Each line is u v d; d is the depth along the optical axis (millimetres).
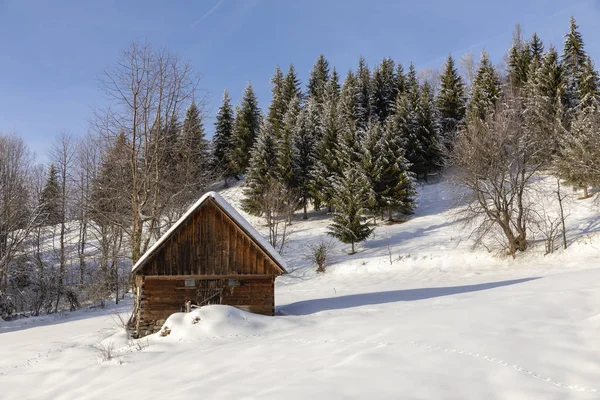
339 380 8758
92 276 34594
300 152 52062
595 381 8164
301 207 52531
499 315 13078
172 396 9148
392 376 8758
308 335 13641
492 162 32844
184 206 28031
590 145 36438
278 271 19312
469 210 35469
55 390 11953
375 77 69438
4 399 11930
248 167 52156
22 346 18312
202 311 16469
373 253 38156
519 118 35438
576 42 56344
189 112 27203
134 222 22469
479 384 8188
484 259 32844
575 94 51562
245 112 59938
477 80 63094
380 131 51031
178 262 18703
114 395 10281
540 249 31750
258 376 9773
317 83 75188
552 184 43156
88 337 18953
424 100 55906
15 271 34062
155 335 16641
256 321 16406
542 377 8430
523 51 64125
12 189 35250
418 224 43938
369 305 19656
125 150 24078
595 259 27766
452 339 10992
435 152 54438
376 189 46125
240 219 19562
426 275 31688
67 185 40875
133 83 23469
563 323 11672
